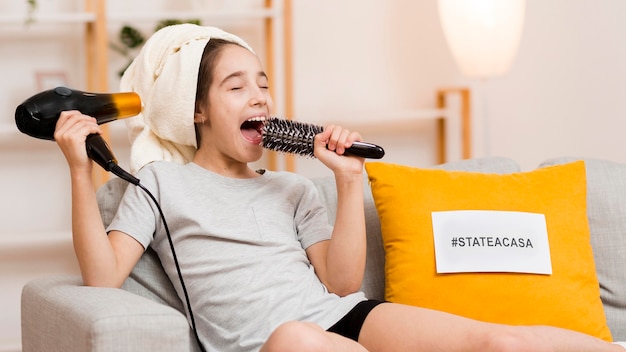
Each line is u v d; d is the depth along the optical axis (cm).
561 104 354
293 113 335
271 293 161
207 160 181
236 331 159
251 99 176
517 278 178
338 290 170
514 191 185
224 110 175
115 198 179
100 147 155
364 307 163
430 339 151
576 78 349
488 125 343
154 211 168
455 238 179
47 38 322
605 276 195
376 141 363
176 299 172
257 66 180
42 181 326
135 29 325
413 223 181
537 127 360
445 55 365
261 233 169
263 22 342
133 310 138
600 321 182
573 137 352
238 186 176
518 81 362
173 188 170
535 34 358
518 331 147
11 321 324
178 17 311
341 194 170
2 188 322
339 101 356
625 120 335
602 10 339
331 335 139
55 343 150
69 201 329
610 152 341
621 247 195
